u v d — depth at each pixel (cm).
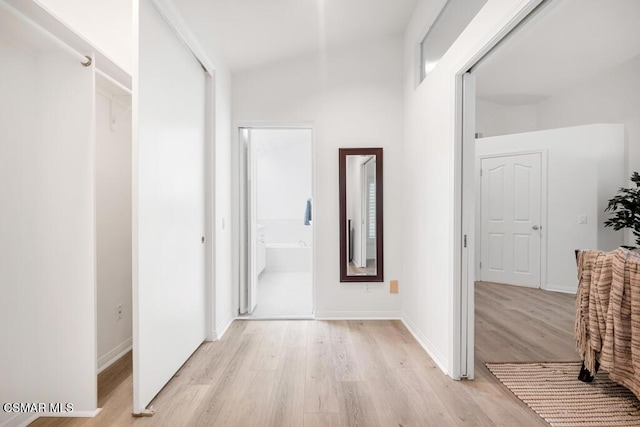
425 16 276
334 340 289
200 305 275
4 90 162
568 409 185
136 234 177
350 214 350
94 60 177
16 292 169
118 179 250
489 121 594
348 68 349
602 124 440
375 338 295
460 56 212
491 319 343
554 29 363
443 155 238
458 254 221
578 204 454
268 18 277
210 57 283
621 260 185
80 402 179
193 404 190
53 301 177
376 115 349
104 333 234
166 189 212
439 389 207
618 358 185
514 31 167
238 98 349
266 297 439
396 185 350
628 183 437
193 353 260
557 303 403
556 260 468
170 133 218
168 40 215
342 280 348
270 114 349
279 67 349
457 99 220
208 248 288
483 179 523
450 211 224
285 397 198
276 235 695
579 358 251
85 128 176
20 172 170
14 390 169
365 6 284
